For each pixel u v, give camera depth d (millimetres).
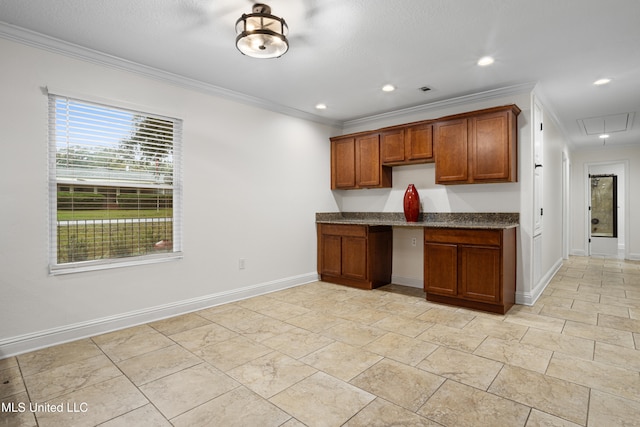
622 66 3178
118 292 3027
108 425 1707
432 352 2520
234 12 2277
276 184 4348
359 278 4410
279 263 4387
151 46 2762
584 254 7234
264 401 1909
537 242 3947
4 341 2473
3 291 2479
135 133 3145
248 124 4023
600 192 7699
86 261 2859
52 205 2707
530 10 2262
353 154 4824
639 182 6645
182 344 2693
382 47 2793
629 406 1837
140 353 2533
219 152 3738
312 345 2662
